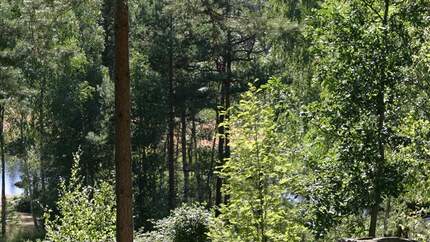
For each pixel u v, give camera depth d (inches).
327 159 487.8
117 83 386.3
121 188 389.4
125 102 387.2
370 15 505.7
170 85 1339.8
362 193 460.1
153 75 1343.5
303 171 496.1
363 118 474.9
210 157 1610.5
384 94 470.9
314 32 516.4
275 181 438.6
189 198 1523.1
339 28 496.1
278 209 430.6
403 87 474.3
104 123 1360.7
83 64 1428.4
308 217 452.4
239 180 428.5
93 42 1396.4
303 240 505.4
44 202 1348.4
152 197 1387.8
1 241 1229.1
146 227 1295.5
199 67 1349.7
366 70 475.2
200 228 695.1
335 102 499.8
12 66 975.0
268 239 433.1
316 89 872.3
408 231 582.2
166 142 1545.3
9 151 1523.1
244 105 440.5
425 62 455.8
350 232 531.5
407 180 467.8
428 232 529.3
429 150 441.1
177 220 703.1
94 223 607.8
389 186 455.5
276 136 435.5
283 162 441.7
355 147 473.7
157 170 1454.2
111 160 1373.0
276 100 512.7
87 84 1401.3
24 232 1291.8
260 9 1130.7
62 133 1387.8
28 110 1391.5
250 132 430.9
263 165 426.0
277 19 957.8
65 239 595.5
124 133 388.8
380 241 380.2
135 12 1322.6
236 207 432.5
